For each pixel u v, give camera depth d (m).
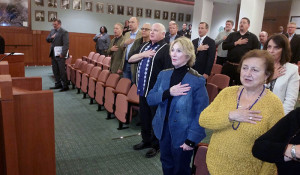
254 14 7.04
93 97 4.38
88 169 2.36
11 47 8.52
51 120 1.46
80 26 9.71
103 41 7.84
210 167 1.27
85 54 10.01
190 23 11.96
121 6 10.26
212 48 3.65
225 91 1.31
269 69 1.13
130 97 3.24
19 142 1.39
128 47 3.79
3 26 8.29
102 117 3.86
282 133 0.94
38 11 8.84
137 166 2.44
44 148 1.47
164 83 1.72
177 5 11.41
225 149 1.21
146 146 2.83
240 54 3.92
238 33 4.02
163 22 11.29
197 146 1.70
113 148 2.81
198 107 1.55
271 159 0.92
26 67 8.52
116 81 3.81
